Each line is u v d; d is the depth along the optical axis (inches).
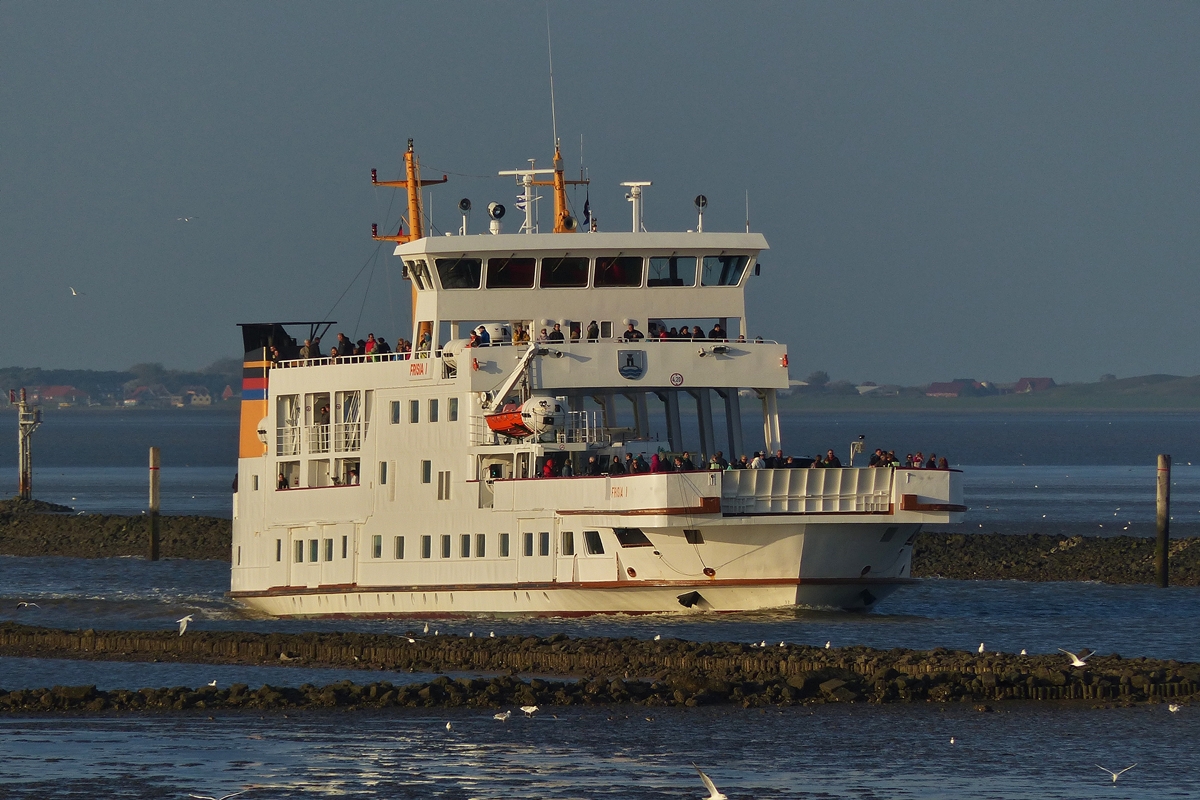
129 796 7012.8
